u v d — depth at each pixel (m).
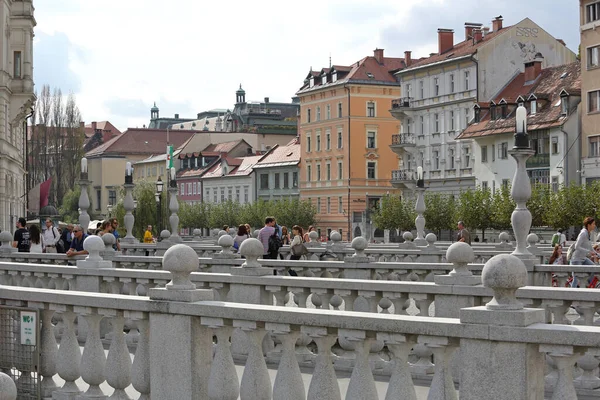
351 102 109.06
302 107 118.38
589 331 6.22
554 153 76.06
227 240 17.94
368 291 11.84
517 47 89.19
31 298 9.73
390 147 99.69
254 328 7.98
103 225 29.62
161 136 165.38
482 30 94.81
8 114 68.25
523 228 14.60
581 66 73.62
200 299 8.51
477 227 74.12
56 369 9.67
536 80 84.62
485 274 6.59
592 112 72.56
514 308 6.57
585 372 9.98
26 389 9.79
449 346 6.96
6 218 66.75
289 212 110.31
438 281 11.39
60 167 112.31
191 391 8.41
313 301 13.65
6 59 66.81
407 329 7.03
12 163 69.50
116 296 9.00
